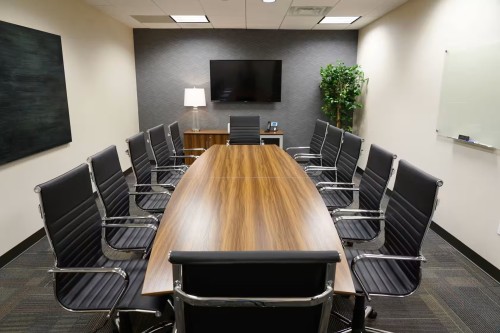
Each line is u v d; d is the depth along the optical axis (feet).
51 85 11.10
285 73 19.66
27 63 9.86
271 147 12.87
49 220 4.76
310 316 3.48
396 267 5.96
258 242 5.00
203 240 5.09
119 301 5.01
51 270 4.77
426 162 12.01
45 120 10.78
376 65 16.51
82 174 5.89
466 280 8.34
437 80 11.27
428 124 11.85
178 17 16.31
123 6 13.93
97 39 14.71
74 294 5.16
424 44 12.07
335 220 6.88
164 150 12.31
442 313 7.13
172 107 19.93
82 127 13.47
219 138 18.95
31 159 10.25
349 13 15.05
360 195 8.51
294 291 3.22
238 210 6.26
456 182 10.18
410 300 7.55
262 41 19.22
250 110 20.16
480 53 8.98
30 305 7.30
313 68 19.57
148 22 17.24
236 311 3.41
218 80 19.31
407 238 5.66
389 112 15.10
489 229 8.67
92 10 14.19
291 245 4.91
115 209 7.41
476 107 9.14
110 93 16.16
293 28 18.74
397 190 6.36
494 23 8.59
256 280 3.13
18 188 9.62
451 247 10.12
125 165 18.07
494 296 7.70
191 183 8.02
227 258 2.87
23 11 9.82
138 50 19.21
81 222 5.60
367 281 5.58
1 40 8.80
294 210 6.26
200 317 3.43
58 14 11.67
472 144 9.41
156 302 5.07
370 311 6.91
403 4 13.56
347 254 6.44
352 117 19.94
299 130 20.40
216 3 13.29
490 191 8.67
